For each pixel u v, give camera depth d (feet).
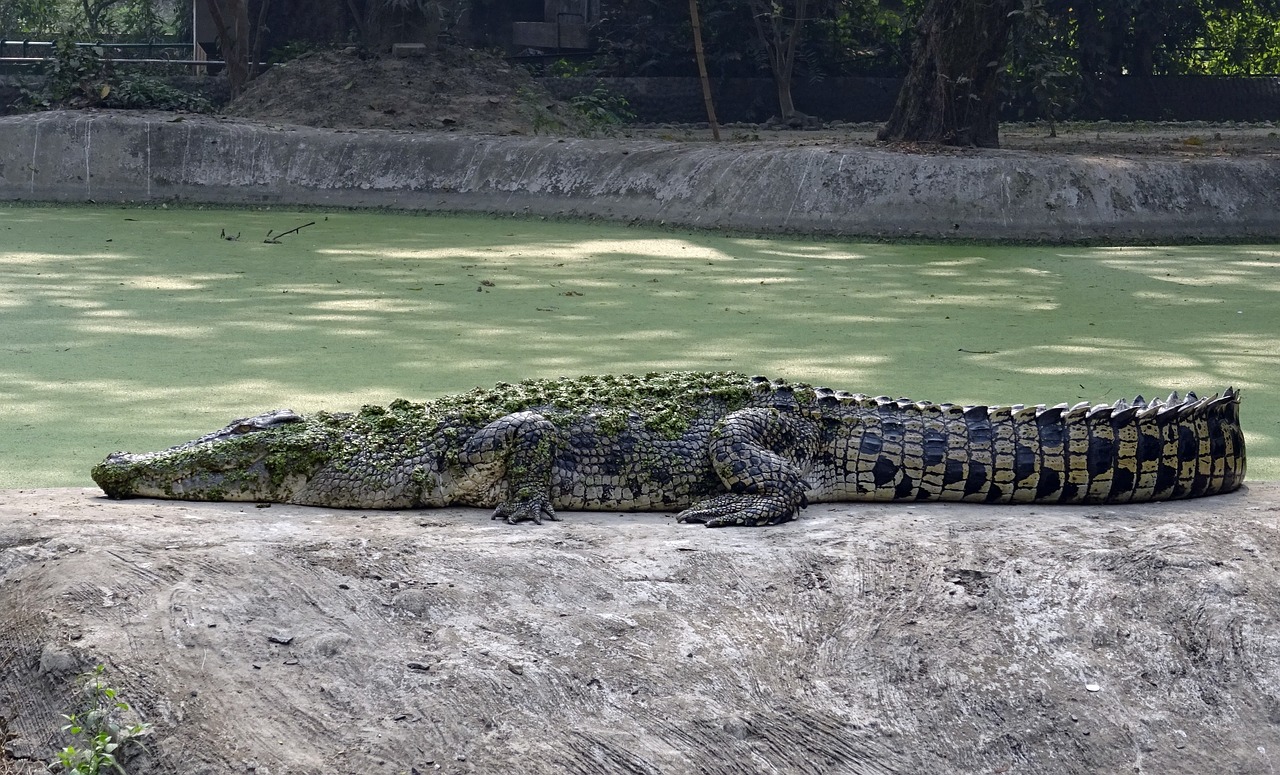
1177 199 54.29
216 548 14.93
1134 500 17.84
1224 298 39.06
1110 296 39.27
